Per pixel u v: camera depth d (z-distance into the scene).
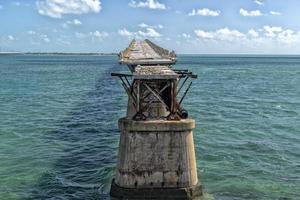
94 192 20.20
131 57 29.84
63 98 60.09
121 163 17.94
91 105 52.41
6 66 173.50
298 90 72.00
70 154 27.56
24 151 28.45
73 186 21.16
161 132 17.64
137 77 17.33
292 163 25.50
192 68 153.88
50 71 134.88
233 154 27.34
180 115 18.27
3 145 30.30
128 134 17.73
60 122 39.84
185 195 17.78
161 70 20.33
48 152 28.12
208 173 23.05
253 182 21.66
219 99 58.34
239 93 66.88
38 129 36.31
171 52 30.08
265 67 170.12
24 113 45.66
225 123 39.12
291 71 137.00
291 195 19.92
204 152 27.72
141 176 17.73
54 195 19.95
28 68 156.25
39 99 58.72
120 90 72.12
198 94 64.56
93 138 32.62
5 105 52.34
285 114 45.00
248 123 39.22
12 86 79.25
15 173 23.36
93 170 23.80
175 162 17.72
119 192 17.86
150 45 48.47
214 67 166.00
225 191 20.23
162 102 18.05
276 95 64.19
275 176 22.83
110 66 179.88
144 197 17.72
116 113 45.59
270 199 19.36
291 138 32.72
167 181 17.75
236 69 150.25
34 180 22.12
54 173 23.30
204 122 39.53
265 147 29.42
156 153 17.69
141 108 18.25
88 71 135.50
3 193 20.19
